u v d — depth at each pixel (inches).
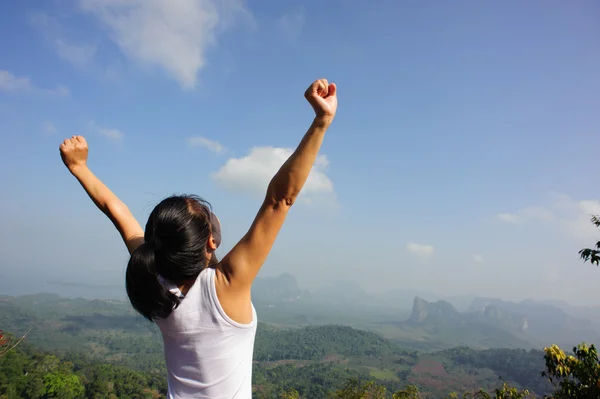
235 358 51.4
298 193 52.1
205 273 52.2
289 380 3767.2
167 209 52.7
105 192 72.6
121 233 70.1
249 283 51.9
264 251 51.8
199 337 50.5
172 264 50.1
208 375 50.6
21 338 152.9
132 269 51.1
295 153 51.8
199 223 53.1
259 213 52.8
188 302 50.5
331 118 51.7
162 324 52.5
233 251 52.7
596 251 222.1
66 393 1633.9
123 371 2447.1
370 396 666.2
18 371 1507.1
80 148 73.2
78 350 3998.5
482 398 322.7
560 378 235.8
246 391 52.7
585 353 230.7
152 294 49.9
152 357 4148.6
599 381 211.8
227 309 50.7
